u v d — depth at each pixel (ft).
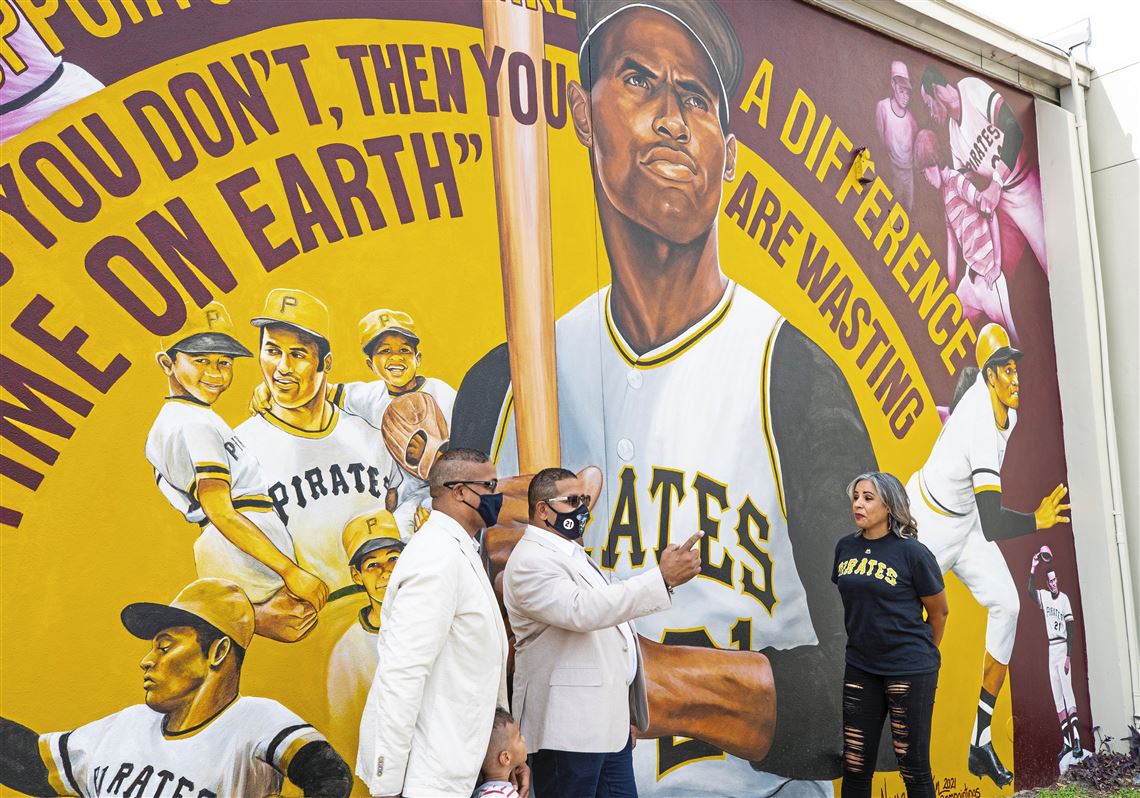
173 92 13.24
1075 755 24.95
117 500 12.28
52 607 11.69
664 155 18.94
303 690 13.43
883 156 23.13
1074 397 26.43
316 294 14.25
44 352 11.99
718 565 18.72
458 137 16.03
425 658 10.78
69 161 12.37
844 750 17.84
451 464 12.07
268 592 13.29
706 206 19.53
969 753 22.54
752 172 20.45
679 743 17.58
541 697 13.38
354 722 13.82
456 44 16.16
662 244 18.72
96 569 12.03
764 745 18.76
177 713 12.37
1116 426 26.99
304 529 13.73
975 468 24.03
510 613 13.88
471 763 11.00
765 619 19.22
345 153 14.75
